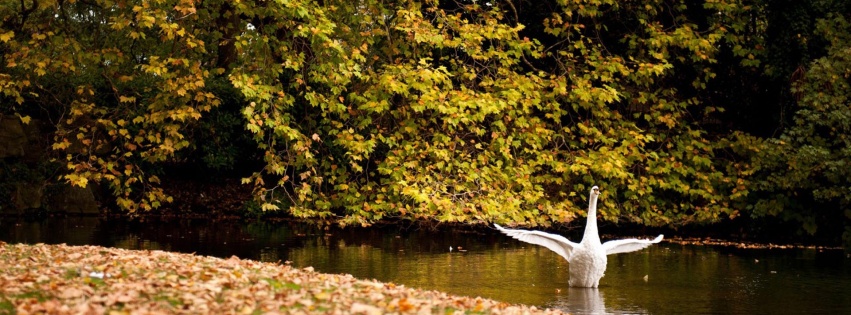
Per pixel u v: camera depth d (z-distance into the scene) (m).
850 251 22.02
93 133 21.66
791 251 21.94
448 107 22.00
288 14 20.45
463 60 25.30
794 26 24.78
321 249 20.45
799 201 25.00
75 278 10.35
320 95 21.84
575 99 24.22
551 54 24.52
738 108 27.53
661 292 15.09
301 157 21.61
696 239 24.89
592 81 25.66
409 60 22.78
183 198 29.61
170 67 21.12
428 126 24.28
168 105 21.38
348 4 22.31
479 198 22.36
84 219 26.19
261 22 20.98
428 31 22.03
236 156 30.09
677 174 25.16
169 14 24.80
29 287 9.64
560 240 15.50
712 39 24.27
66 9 24.84
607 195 24.52
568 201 23.88
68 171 27.34
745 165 24.92
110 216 27.38
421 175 22.41
